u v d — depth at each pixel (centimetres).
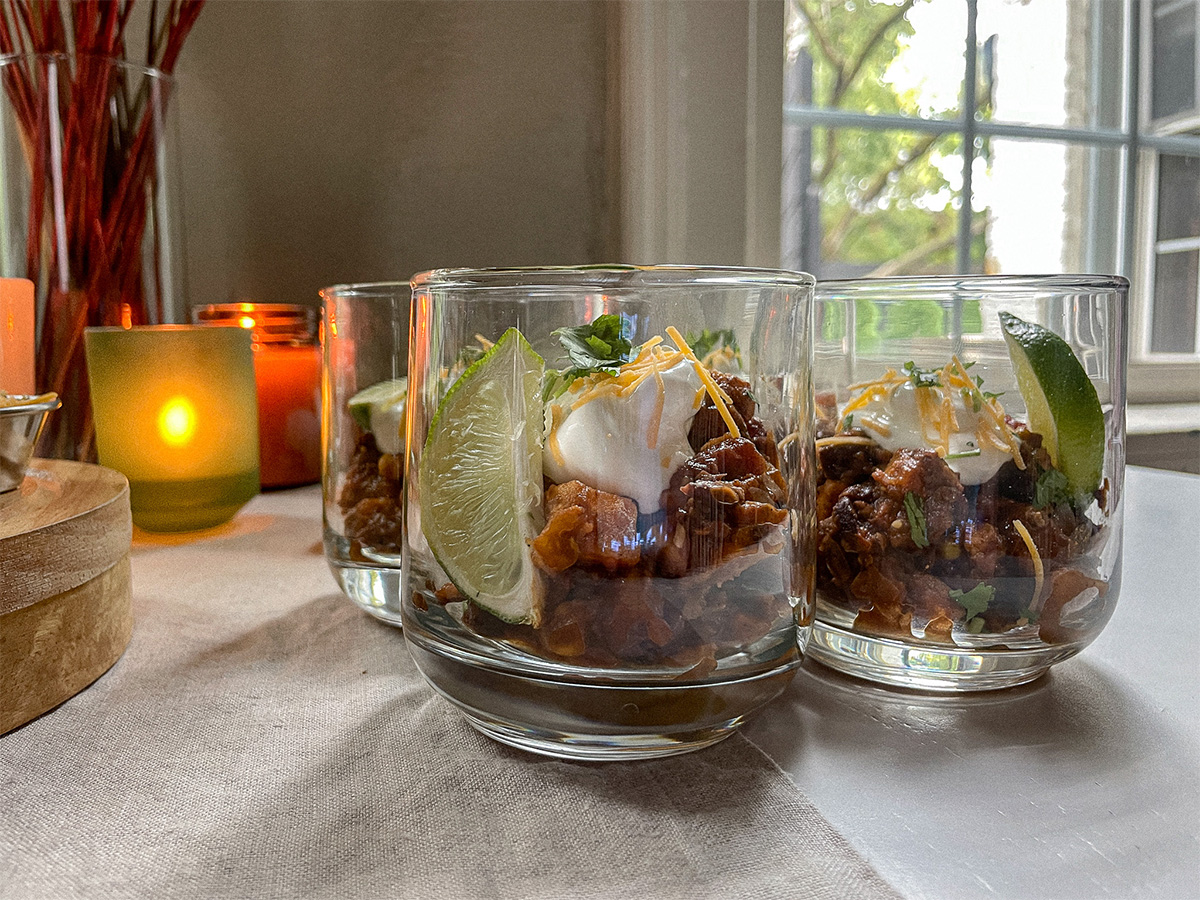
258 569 38
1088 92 62
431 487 21
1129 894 18
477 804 21
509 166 58
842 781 22
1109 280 24
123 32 49
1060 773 22
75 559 26
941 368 25
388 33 56
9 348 41
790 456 21
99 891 19
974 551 23
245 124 55
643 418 19
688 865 19
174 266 48
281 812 21
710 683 20
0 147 44
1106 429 24
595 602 20
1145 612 32
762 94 55
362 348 30
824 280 26
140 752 23
